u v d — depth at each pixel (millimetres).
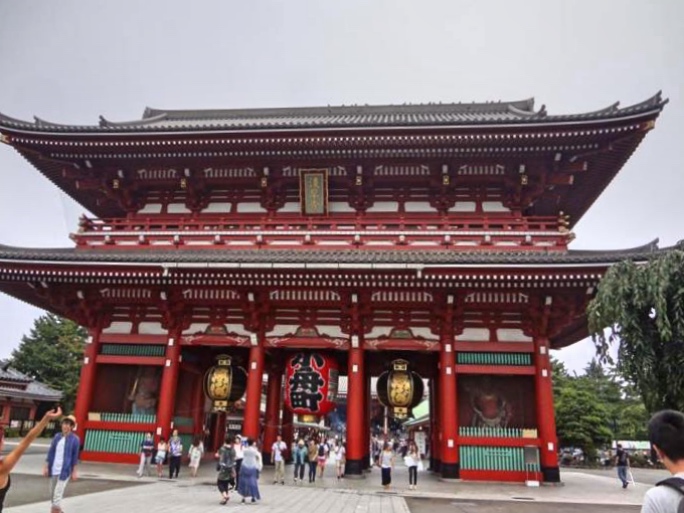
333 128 24266
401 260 21422
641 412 57625
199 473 23266
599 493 20750
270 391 29297
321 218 26781
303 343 24000
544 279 21125
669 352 10047
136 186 28547
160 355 24750
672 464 3971
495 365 22828
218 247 25906
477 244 24531
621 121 22703
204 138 25422
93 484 18000
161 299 24594
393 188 27094
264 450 28609
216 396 23859
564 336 30125
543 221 25719
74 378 65000
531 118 23547
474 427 22578
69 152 27109
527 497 18531
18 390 50969
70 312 25594
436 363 27391
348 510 15070
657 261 10562
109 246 26344
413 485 20469
